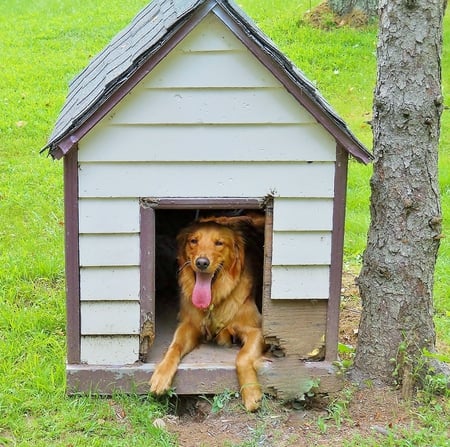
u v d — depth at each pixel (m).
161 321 4.84
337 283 4.14
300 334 4.23
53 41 12.97
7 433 3.89
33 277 5.88
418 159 4.09
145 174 3.91
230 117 3.84
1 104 10.05
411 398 4.21
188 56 3.74
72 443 3.79
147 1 15.72
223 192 3.95
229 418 4.10
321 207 4.01
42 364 4.52
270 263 4.10
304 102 3.78
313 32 12.73
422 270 4.21
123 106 3.79
